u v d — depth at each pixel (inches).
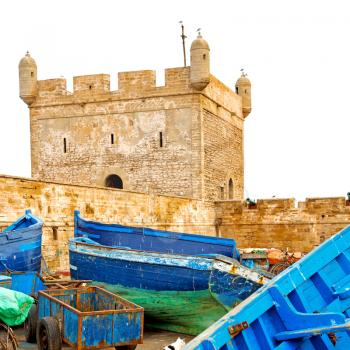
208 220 1683.1
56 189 1008.9
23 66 1780.3
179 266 631.2
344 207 1648.6
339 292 387.2
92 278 692.7
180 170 1646.2
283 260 1044.5
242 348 337.7
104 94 1724.9
